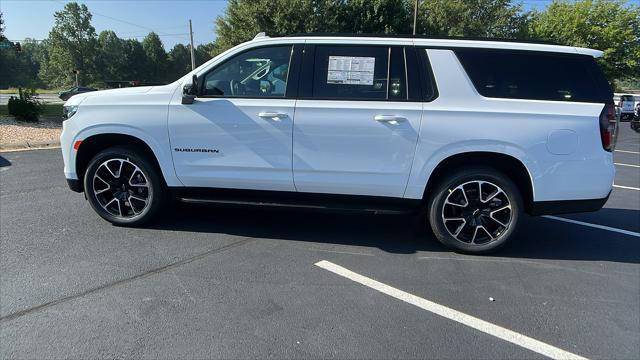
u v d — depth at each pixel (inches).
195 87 165.8
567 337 113.7
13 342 105.4
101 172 181.3
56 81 3740.2
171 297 128.6
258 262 155.1
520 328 117.3
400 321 119.0
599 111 154.2
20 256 154.6
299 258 159.8
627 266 160.7
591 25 1450.5
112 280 138.3
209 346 105.5
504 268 156.3
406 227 197.3
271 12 1049.5
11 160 344.8
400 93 159.0
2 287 132.0
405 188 163.0
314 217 208.2
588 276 151.4
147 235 178.1
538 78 157.0
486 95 156.8
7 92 2524.6
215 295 130.5
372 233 188.9
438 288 139.1
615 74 1488.7
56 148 415.2
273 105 162.6
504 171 164.4
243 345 106.3
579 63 156.7
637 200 263.1
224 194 175.6
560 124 153.3
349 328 114.8
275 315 120.2
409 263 158.1
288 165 165.3
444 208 164.9
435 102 157.0
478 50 159.0
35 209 209.5
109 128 172.9
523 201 164.2
